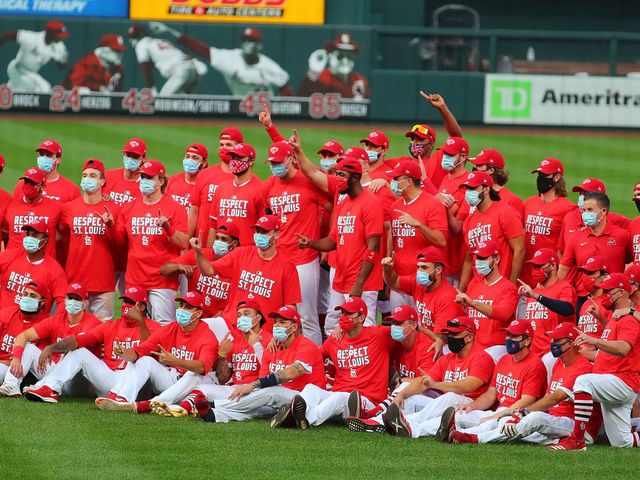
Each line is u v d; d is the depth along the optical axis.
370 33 117.69
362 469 33.44
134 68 118.44
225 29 118.19
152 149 104.44
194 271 45.91
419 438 37.75
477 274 41.94
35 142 106.81
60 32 117.44
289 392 39.94
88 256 46.25
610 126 119.81
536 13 150.75
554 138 116.06
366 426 38.56
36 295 42.97
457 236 45.81
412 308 40.75
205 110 119.19
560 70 133.00
